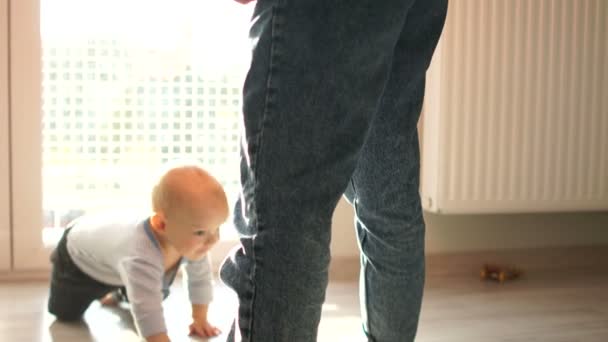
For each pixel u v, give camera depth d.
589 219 2.02
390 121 0.88
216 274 1.73
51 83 1.68
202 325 1.27
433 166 1.78
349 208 1.82
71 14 1.68
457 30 1.74
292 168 0.67
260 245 0.67
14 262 1.64
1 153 1.61
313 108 0.68
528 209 1.84
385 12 0.70
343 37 0.68
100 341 1.20
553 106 1.83
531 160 1.83
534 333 1.31
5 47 1.59
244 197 0.70
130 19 1.73
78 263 1.25
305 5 0.67
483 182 1.79
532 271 1.93
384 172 0.88
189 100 1.78
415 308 0.92
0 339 1.21
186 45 1.77
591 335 1.30
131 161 1.75
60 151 1.71
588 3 1.84
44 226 1.71
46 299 1.48
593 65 1.86
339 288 1.67
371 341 0.95
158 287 1.12
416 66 0.87
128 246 1.15
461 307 1.51
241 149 0.71
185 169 1.15
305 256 0.68
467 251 1.92
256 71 0.68
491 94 1.78
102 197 1.74
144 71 1.75
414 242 0.89
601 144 1.88
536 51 1.80
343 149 0.69
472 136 1.77
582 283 1.77
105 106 1.73
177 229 1.12
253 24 0.71
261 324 0.68
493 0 1.76
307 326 0.70
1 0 1.58
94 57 1.71
